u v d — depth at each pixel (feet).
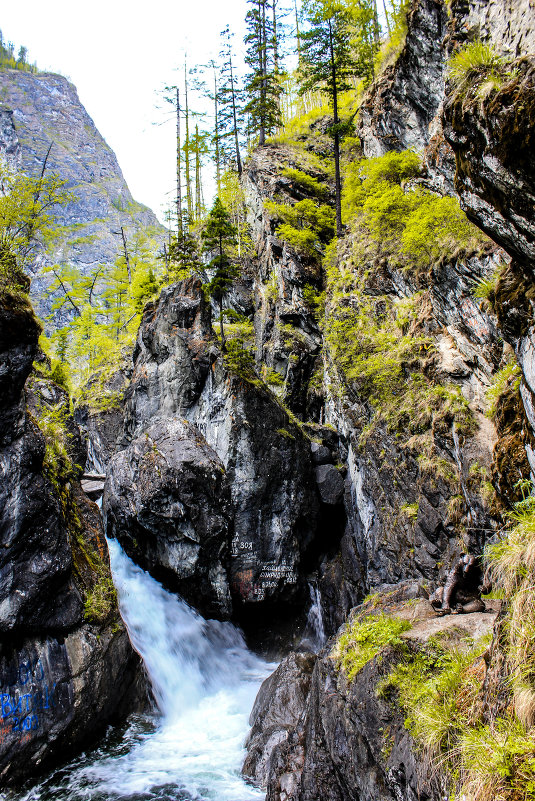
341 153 125.29
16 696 40.50
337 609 75.36
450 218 50.85
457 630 26.04
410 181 73.05
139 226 469.16
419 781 19.75
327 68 104.12
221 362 84.23
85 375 157.99
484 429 47.26
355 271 83.61
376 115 87.97
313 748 29.99
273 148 132.67
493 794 16.16
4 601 40.86
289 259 104.22
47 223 62.18
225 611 70.38
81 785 41.68
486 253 44.57
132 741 49.73
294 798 30.91
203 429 83.71
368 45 109.70
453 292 50.03
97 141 586.04
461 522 48.78
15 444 44.42
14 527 42.63
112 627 51.44
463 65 28.19
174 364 90.07
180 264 114.21
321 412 95.30
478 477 45.16
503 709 18.28
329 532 84.12
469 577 29.96
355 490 75.72
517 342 28.66
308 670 48.88
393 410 63.21
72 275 198.80
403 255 69.31
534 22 32.53
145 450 76.54
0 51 583.99
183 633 66.85
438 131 67.10
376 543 65.10
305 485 80.79
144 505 69.82
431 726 20.33
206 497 70.90
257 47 150.10
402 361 62.54
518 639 18.54
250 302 120.47
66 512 53.83
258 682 65.67
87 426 126.21
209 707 58.54
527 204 24.90
